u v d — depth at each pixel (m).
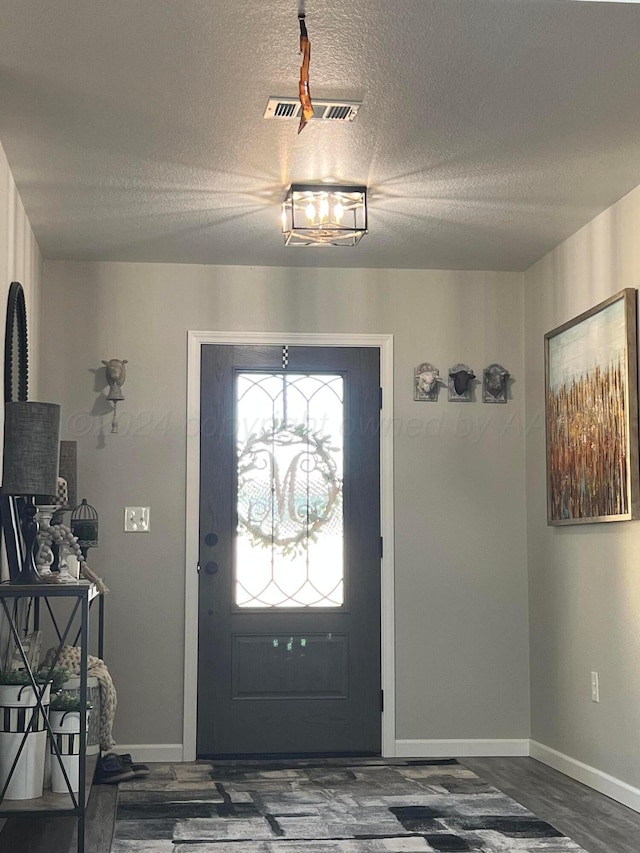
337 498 5.32
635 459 4.05
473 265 5.35
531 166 3.91
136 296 5.25
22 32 2.88
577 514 4.63
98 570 5.09
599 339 4.41
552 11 2.78
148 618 5.09
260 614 5.18
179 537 5.16
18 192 4.17
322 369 5.34
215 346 5.29
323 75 3.15
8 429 3.26
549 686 5.00
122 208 4.39
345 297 5.38
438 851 3.43
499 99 3.32
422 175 4.02
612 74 3.15
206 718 5.09
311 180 4.07
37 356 4.94
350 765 4.94
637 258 4.11
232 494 5.23
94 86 3.22
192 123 3.51
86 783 3.46
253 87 3.23
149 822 3.80
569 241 4.83
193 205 4.36
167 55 3.02
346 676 5.21
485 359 5.40
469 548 5.34
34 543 3.33
